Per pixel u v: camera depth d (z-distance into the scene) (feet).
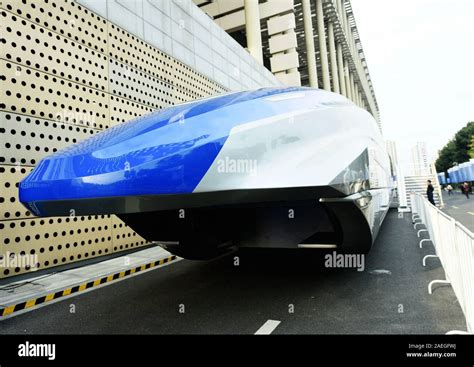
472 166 107.55
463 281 8.55
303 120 9.32
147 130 8.05
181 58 31.50
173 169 7.05
